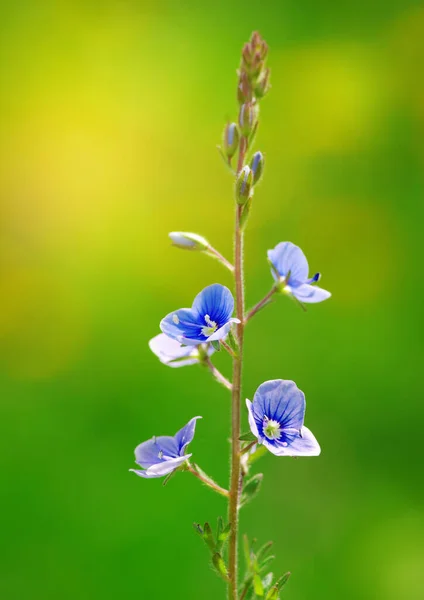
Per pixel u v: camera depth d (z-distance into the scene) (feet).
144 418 1.50
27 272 1.70
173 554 1.31
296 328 1.63
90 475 1.41
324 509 1.40
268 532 1.35
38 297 1.67
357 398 1.56
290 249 0.97
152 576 1.30
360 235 1.76
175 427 1.48
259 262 1.71
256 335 1.61
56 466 1.42
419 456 1.49
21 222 1.74
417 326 1.65
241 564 1.30
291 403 0.95
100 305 1.66
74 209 1.76
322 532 1.37
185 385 1.52
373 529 1.39
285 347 1.61
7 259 1.70
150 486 1.37
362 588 1.31
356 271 1.73
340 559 1.34
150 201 1.76
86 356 1.60
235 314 0.98
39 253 1.72
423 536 1.37
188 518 1.34
